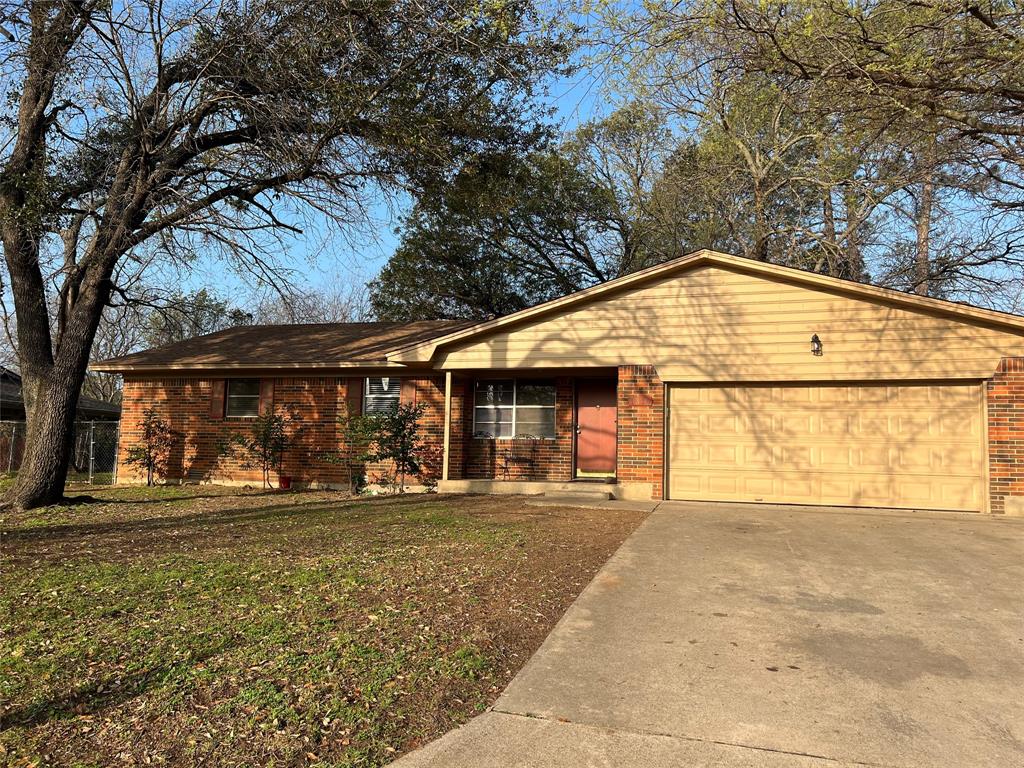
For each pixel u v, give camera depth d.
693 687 4.30
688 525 10.02
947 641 5.12
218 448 16.31
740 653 4.87
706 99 16.73
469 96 13.30
